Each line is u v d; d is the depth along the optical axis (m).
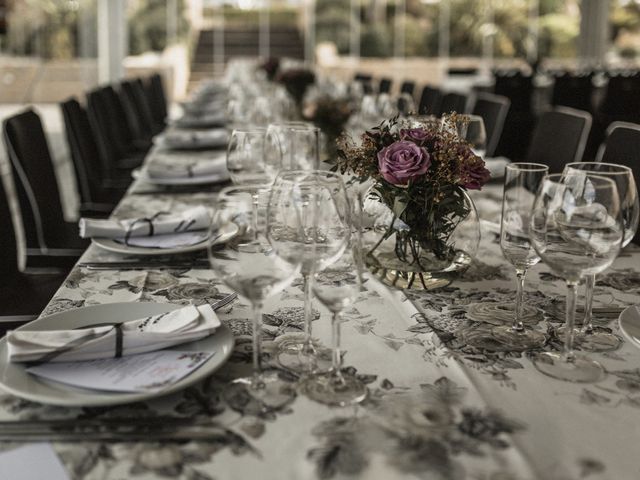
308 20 13.55
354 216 0.99
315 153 1.85
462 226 1.36
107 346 1.03
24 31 7.18
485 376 1.04
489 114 3.45
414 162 1.25
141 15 12.95
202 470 0.81
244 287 0.94
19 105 7.13
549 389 1.01
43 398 0.91
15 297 2.07
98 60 9.98
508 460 0.83
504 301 1.36
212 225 0.96
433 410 0.94
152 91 6.41
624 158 2.14
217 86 6.52
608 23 12.77
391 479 0.80
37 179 2.53
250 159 1.78
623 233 1.00
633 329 1.14
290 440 0.87
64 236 2.69
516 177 1.17
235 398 0.97
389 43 13.53
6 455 0.86
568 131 2.64
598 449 0.86
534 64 8.17
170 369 0.99
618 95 7.73
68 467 0.82
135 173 2.54
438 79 13.55
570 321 1.08
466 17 13.34
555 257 1.02
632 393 1.00
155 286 1.42
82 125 3.45
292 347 1.13
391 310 1.30
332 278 0.96
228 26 13.81
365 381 1.02
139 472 0.81
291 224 0.95
